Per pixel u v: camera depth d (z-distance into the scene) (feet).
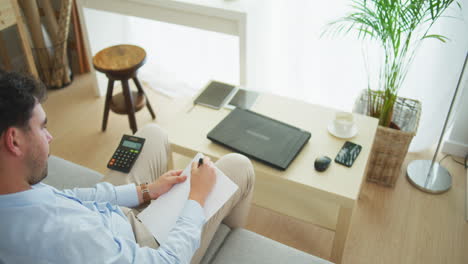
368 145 5.04
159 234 3.66
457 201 6.28
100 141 7.61
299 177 4.56
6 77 2.47
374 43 6.86
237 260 3.95
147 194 4.07
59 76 8.90
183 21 6.98
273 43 7.76
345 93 7.72
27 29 8.41
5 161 2.42
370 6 6.59
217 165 4.34
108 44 8.64
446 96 6.63
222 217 4.13
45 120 2.68
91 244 2.64
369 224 5.95
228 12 6.45
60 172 5.02
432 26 6.15
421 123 7.03
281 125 5.22
